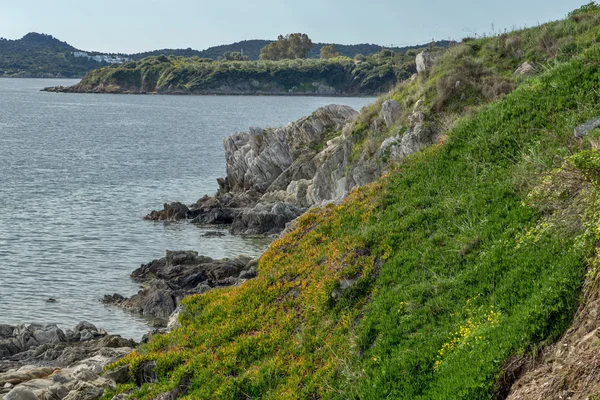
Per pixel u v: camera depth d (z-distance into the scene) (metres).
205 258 36.97
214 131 136.50
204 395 15.11
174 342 18.45
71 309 31.05
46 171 73.12
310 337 15.50
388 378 12.53
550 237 13.48
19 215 50.00
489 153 19.02
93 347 24.88
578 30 35.41
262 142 58.84
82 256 39.72
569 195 13.89
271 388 14.55
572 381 9.60
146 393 16.19
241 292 19.33
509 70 37.38
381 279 15.86
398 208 18.70
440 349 12.50
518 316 11.54
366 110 47.41
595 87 18.83
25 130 126.75
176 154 93.81
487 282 13.48
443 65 41.47
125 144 106.50
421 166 20.61
